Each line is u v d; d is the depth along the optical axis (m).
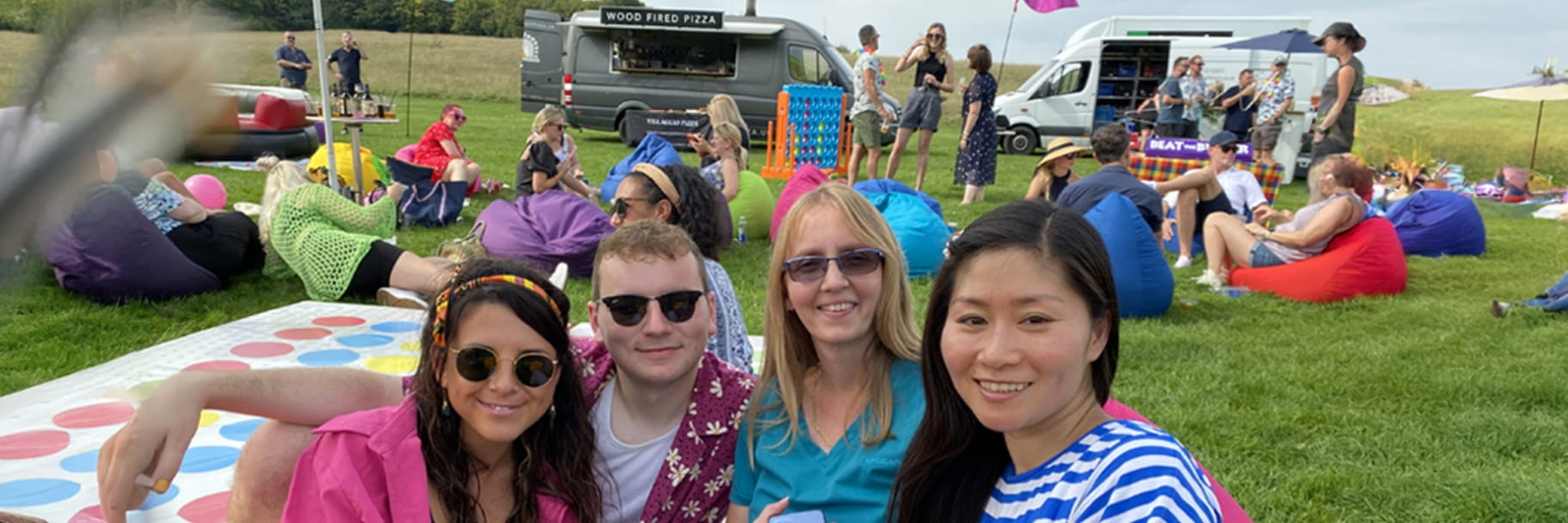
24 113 0.35
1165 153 11.51
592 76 20.09
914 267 7.42
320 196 6.40
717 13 19.55
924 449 2.06
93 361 4.99
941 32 12.33
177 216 6.30
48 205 0.36
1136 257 6.39
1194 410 4.57
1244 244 7.38
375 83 30.92
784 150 14.92
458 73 33.28
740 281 7.27
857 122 12.78
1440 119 23.20
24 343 5.19
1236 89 16.48
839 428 2.49
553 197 7.37
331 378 2.59
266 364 4.53
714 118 9.75
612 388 2.68
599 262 2.52
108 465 2.22
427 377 2.31
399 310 5.64
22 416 3.71
